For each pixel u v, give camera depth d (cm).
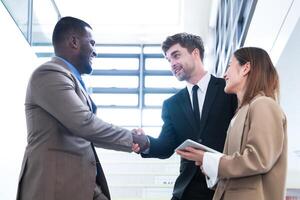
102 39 927
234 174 169
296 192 386
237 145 180
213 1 707
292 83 321
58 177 189
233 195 174
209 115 238
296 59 296
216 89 244
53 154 191
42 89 196
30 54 478
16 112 403
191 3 752
